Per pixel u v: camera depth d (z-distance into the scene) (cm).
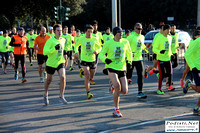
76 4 3903
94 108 723
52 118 641
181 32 1855
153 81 1131
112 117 637
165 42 866
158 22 5056
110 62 618
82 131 547
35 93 939
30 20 4212
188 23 4712
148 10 5134
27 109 730
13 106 764
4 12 3569
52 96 888
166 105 737
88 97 830
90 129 557
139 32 852
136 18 5441
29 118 646
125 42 644
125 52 643
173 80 1141
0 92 961
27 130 561
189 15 4672
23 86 1075
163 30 866
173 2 4697
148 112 670
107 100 812
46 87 775
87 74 834
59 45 727
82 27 7594
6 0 3419
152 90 945
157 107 717
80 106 748
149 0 5053
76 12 4012
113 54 632
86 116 650
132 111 683
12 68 1708
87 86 834
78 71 1505
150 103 762
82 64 851
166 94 877
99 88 1005
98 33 1189
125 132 534
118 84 630
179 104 745
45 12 3469
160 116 634
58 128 568
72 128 566
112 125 579
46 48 743
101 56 635
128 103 767
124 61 642
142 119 614
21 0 3419
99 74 1368
